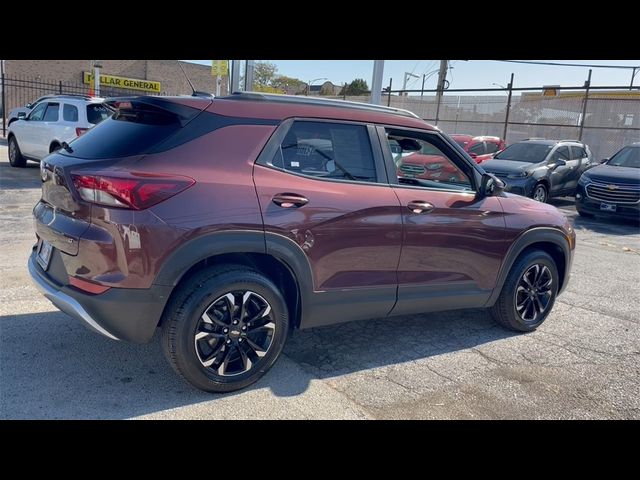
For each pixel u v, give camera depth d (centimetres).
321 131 373
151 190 305
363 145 390
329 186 366
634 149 1277
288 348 429
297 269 352
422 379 389
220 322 334
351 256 374
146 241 304
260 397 347
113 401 329
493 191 444
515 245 463
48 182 348
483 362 425
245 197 330
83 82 3759
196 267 333
